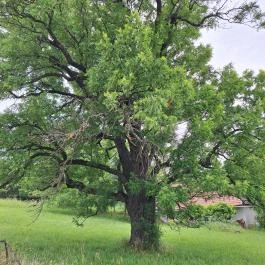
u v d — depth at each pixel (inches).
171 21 831.1
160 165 702.5
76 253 775.1
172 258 768.3
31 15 694.5
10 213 1775.3
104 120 628.1
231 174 729.0
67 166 758.5
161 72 593.3
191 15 841.5
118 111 592.1
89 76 634.8
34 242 953.5
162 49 801.6
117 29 642.8
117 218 1868.8
